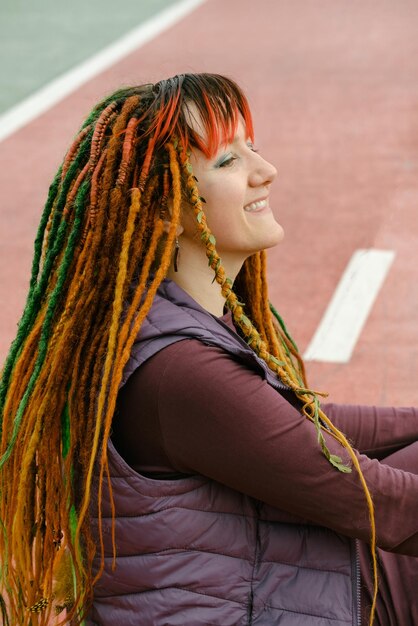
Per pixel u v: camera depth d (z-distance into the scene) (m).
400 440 2.60
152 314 2.12
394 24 13.09
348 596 2.14
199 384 2.04
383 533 2.14
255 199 2.26
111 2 15.03
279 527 2.18
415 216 7.06
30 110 10.30
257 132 9.19
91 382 2.13
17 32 13.34
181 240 2.25
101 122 2.19
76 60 12.05
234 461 2.06
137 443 2.11
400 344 5.20
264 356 2.24
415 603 2.31
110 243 2.11
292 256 6.45
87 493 2.04
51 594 2.28
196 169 2.19
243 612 2.12
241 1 14.95
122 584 2.15
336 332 5.36
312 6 14.34
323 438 2.08
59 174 2.29
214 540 2.12
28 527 2.21
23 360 2.23
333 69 11.20
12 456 2.21
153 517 2.10
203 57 11.96
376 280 6.02
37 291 2.22
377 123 9.32
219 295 2.34
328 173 8.06
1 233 7.17
